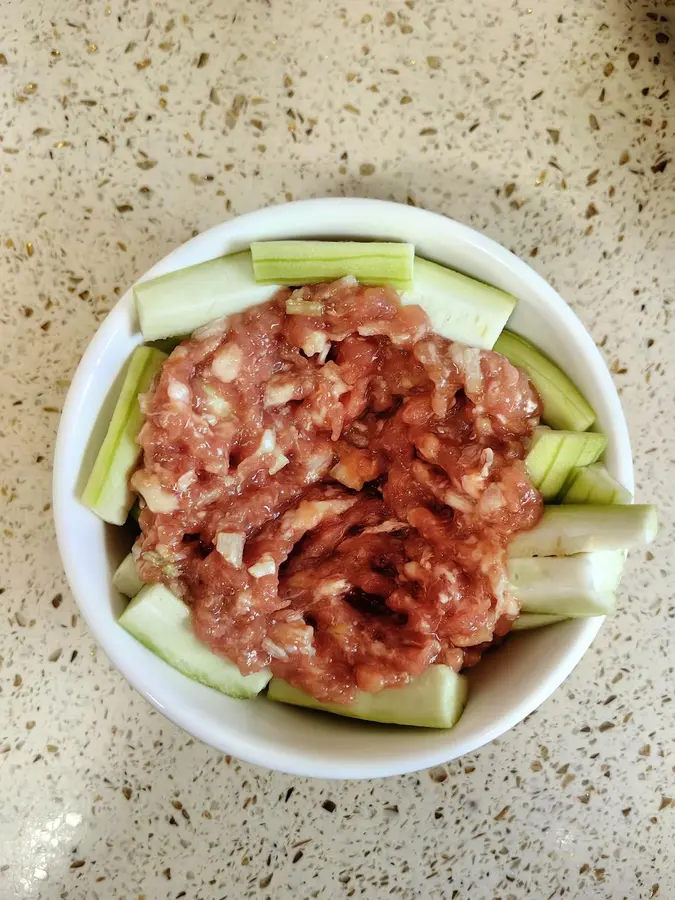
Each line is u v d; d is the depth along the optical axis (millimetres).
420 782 298
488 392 231
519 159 273
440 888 295
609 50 272
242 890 293
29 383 284
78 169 277
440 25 270
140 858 292
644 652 292
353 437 252
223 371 228
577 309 280
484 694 237
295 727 238
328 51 271
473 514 232
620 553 237
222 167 274
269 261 225
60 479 222
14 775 291
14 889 290
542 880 296
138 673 227
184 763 293
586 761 295
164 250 277
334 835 295
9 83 276
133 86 274
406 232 227
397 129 272
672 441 284
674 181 276
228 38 272
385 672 234
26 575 289
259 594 232
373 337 239
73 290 280
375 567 248
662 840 296
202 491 234
